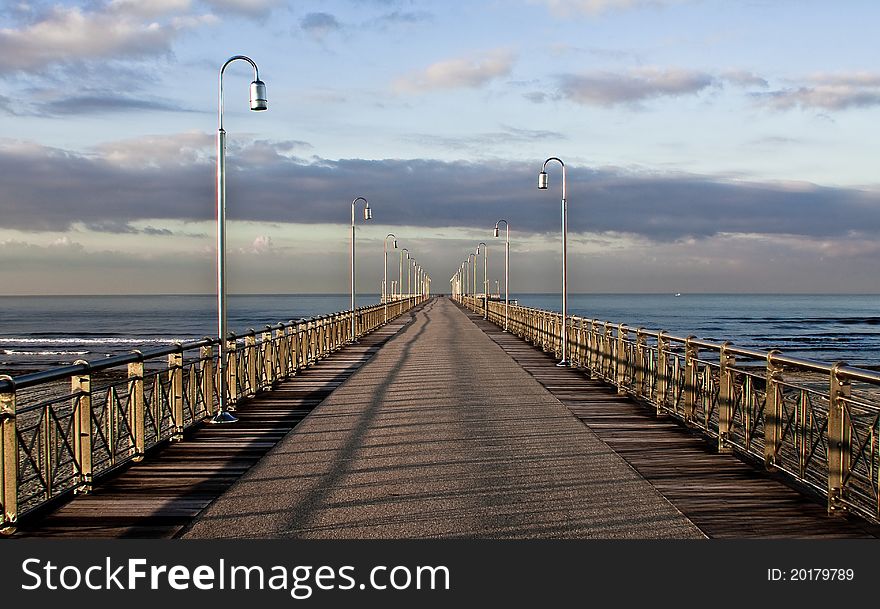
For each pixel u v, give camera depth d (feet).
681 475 25.46
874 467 19.58
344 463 27.35
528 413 39.32
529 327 99.91
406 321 166.40
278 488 23.75
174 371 31.91
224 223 38.14
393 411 39.99
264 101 40.09
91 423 23.58
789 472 24.50
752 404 27.68
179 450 29.86
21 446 20.59
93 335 242.99
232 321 329.11
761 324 293.64
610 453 29.17
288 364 57.26
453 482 24.43
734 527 19.79
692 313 413.18
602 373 54.29
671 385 38.09
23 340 209.87
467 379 55.57
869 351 163.02
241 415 38.78
